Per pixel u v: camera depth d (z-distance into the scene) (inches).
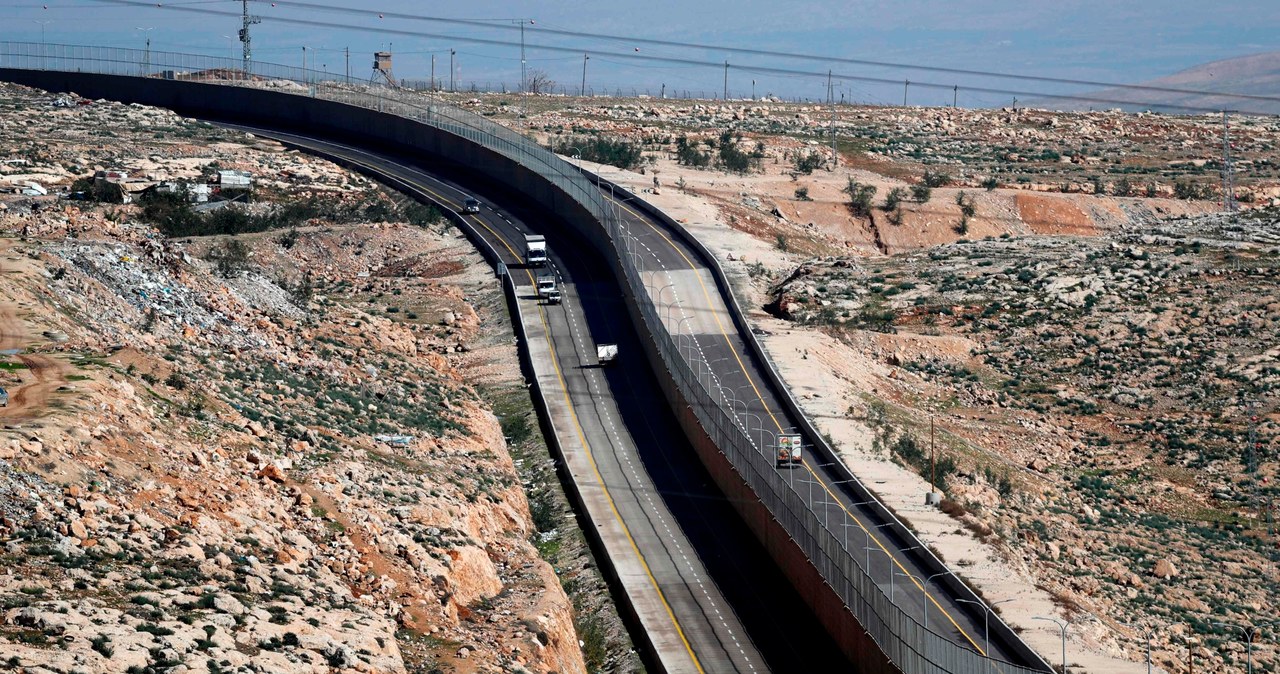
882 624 3093.0
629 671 3284.9
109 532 2411.4
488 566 3132.4
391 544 2906.0
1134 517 4426.7
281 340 4414.4
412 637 2539.4
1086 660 3174.2
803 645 3422.7
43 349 3314.5
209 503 2699.3
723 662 3319.4
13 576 2145.7
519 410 4943.4
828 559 3425.2
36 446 2561.5
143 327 3853.3
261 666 2049.7
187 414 3166.8
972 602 3440.0
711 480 4402.1
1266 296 5999.0
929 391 5447.8
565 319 5831.7
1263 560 4121.6
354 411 3959.2
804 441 4621.1
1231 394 5300.2
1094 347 5767.7
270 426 3388.3
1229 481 4722.0
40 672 1825.8
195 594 2274.9
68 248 4188.0
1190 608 3695.9
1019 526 4079.7
